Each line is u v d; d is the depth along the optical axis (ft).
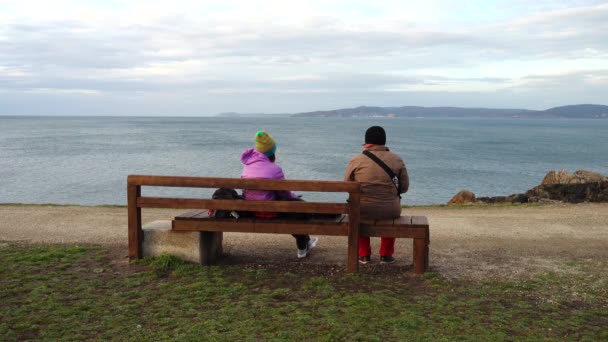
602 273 21.12
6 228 30.27
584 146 250.16
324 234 20.43
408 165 148.56
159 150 184.55
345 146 226.58
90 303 16.97
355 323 15.31
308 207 20.17
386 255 22.26
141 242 21.57
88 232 29.01
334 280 19.66
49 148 189.57
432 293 18.34
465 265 22.33
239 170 124.36
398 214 21.52
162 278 19.69
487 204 46.52
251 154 21.68
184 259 21.30
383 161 21.02
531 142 285.02
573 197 48.91
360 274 20.35
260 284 19.07
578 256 24.18
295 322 15.42
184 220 21.06
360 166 21.08
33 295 17.61
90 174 113.60
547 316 16.31
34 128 428.56
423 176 123.34
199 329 14.89
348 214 20.13
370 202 20.94
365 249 22.12
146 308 16.60
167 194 88.33
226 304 16.93
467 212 39.70
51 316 15.85
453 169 139.23
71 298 17.44
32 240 26.73
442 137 340.39
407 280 19.86
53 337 14.46
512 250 25.32
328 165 139.54
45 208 39.70
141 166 130.72
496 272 21.24
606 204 43.83
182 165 134.10
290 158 161.07
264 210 20.34
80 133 329.31
